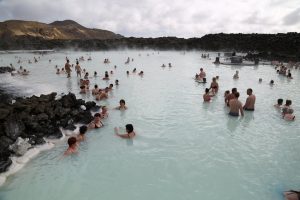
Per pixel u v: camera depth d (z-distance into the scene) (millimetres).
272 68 28281
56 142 7762
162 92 14680
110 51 68375
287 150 7320
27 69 25984
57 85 16938
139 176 6070
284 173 6129
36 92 14688
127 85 16875
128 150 7355
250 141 7926
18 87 16188
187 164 6586
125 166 6516
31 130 8008
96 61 36656
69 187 5660
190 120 9773
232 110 10195
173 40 75375
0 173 5980
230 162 6660
